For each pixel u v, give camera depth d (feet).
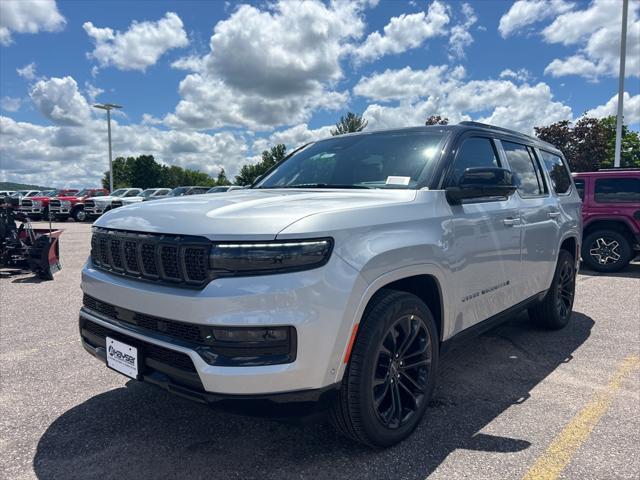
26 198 84.79
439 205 9.59
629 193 28.25
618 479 7.68
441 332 9.71
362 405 7.77
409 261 8.44
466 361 13.30
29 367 12.79
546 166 15.49
